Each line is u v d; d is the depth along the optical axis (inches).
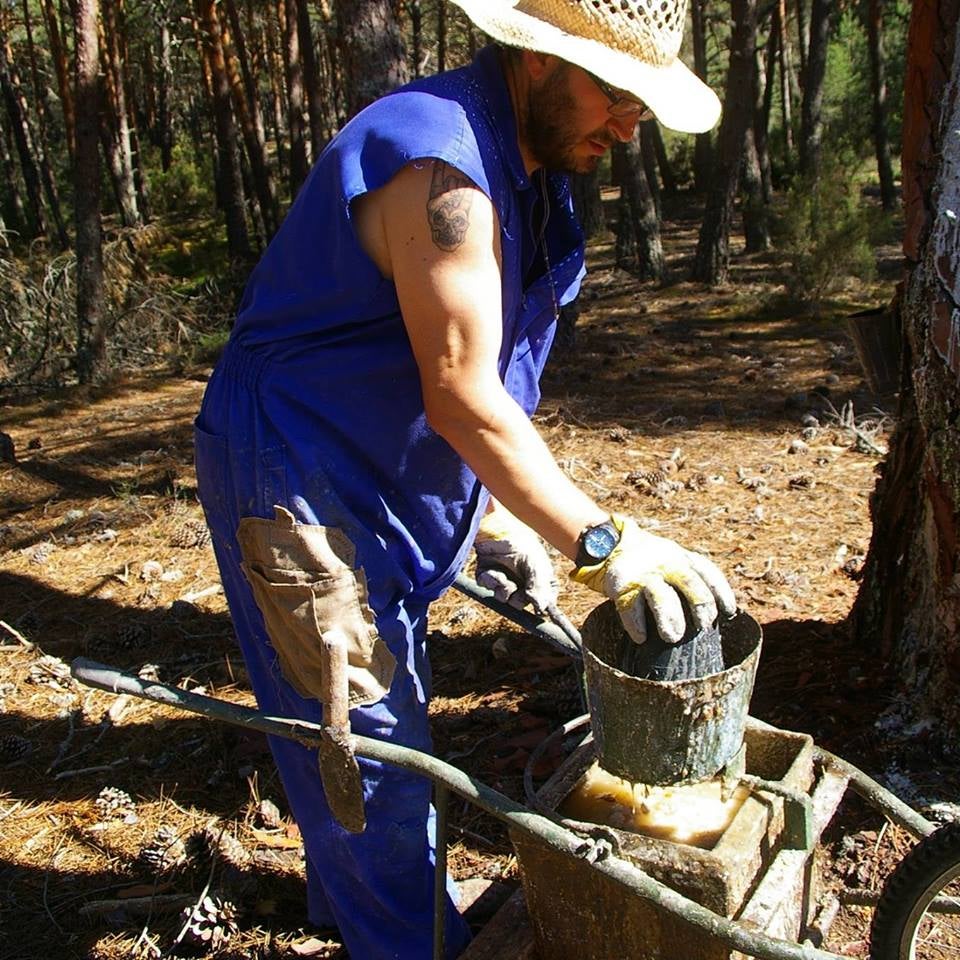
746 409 317.7
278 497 90.3
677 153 1207.6
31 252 761.0
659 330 466.3
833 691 145.7
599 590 80.6
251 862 129.1
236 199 780.0
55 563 229.9
